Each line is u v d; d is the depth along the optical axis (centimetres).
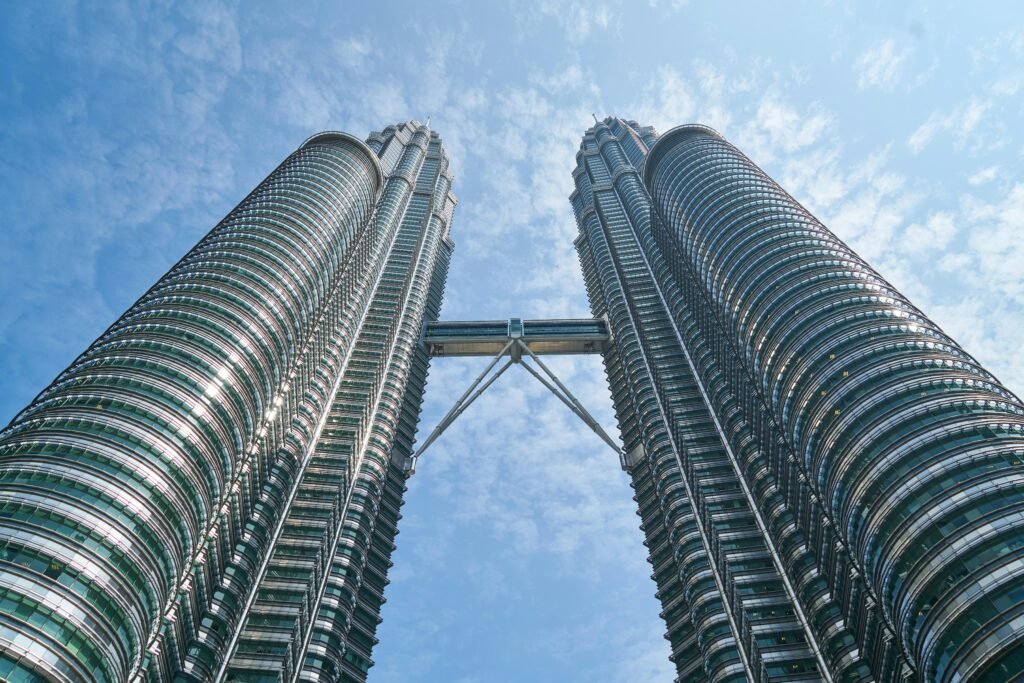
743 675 9138
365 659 9938
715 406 13312
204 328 9375
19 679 4966
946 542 6188
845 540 7800
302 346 11575
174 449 7506
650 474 13688
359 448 12800
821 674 8538
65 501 6253
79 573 5797
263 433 10056
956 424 7200
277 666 8556
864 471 7444
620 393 16475
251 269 10988
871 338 9031
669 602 11275
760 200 13412
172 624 7019
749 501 11338
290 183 14262
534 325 18588
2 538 5700
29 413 7919
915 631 6116
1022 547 5747
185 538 7219
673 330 16300
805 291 10425
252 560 9394
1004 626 5388
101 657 5544
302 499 11225
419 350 17688
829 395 8650
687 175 15312
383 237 19138
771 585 9825
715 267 12762
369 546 11644
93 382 7956
